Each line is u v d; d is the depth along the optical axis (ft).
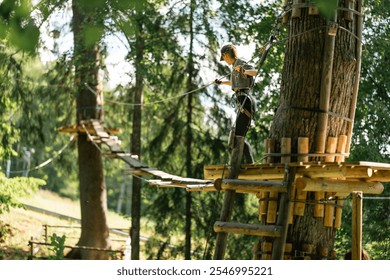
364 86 68.54
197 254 83.51
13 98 81.41
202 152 84.99
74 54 75.00
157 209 84.64
